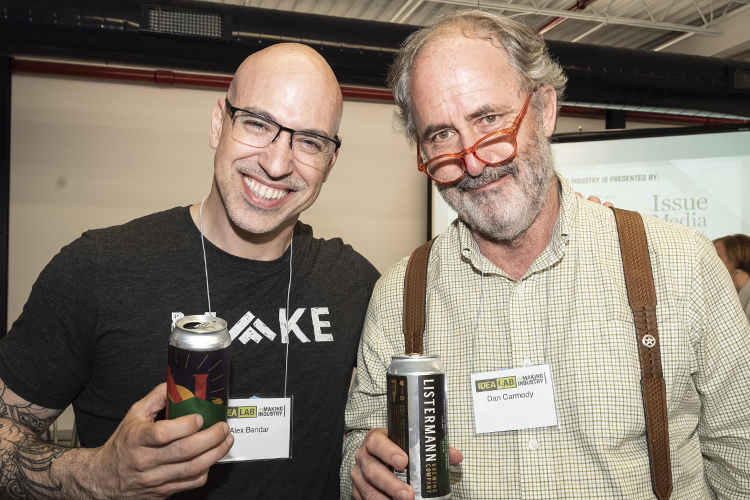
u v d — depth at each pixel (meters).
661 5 4.97
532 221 1.11
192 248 1.23
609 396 1.04
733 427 1.07
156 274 1.18
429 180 5.35
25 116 4.75
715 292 1.07
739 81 4.42
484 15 1.13
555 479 1.04
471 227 1.17
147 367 1.14
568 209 1.16
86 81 4.91
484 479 1.09
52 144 4.80
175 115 5.11
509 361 1.13
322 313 1.31
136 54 3.44
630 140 4.69
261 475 1.17
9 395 1.09
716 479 1.13
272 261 1.26
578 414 1.05
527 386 1.09
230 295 1.21
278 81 1.13
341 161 5.59
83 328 1.12
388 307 1.31
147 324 1.15
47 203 4.77
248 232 1.21
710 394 1.08
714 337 1.06
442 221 5.28
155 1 3.36
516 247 1.17
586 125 6.45
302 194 1.18
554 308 1.12
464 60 1.08
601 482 1.02
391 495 0.90
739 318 1.06
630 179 4.67
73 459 0.98
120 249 1.18
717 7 5.04
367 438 1.00
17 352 1.10
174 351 0.83
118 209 4.92
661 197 4.62
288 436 1.20
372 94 5.59
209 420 0.83
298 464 1.22
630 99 4.38
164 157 5.05
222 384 0.85
